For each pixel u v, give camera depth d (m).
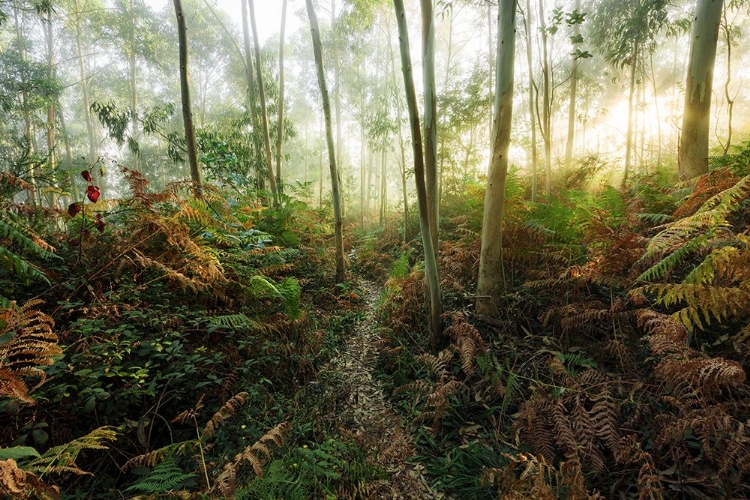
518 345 2.91
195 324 2.71
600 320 2.74
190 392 2.30
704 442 1.63
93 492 1.72
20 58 12.31
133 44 15.16
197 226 3.92
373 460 2.16
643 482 1.66
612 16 7.79
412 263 6.54
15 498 1.12
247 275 3.71
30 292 2.62
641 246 2.93
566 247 3.38
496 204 3.10
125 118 7.91
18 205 2.92
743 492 1.56
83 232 3.07
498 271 3.21
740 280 2.15
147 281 3.16
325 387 3.01
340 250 5.59
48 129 13.70
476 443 2.23
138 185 3.24
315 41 5.09
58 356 1.91
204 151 6.89
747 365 2.09
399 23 2.66
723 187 2.94
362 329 4.29
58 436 1.76
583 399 2.22
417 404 2.70
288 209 6.39
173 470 1.65
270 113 10.25
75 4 14.48
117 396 1.94
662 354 2.23
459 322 3.02
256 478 1.67
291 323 3.59
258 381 2.73
